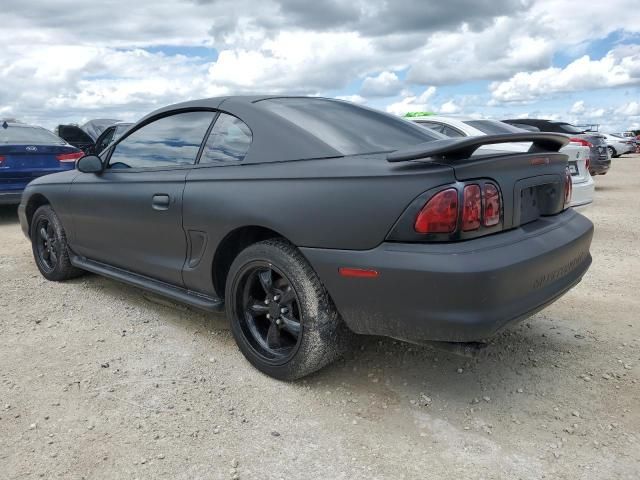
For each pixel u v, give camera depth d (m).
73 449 2.42
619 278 5.04
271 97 3.44
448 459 2.38
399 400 2.85
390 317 2.52
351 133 3.10
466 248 2.38
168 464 2.33
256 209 2.89
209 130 3.40
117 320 3.91
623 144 29.78
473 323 2.34
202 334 3.67
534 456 2.40
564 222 3.06
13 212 9.07
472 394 2.91
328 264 2.64
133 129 3.95
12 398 2.83
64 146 8.01
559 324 3.87
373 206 2.49
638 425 2.62
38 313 4.04
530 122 12.55
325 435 2.55
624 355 3.36
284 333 3.10
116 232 3.92
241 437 2.53
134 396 2.87
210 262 3.23
